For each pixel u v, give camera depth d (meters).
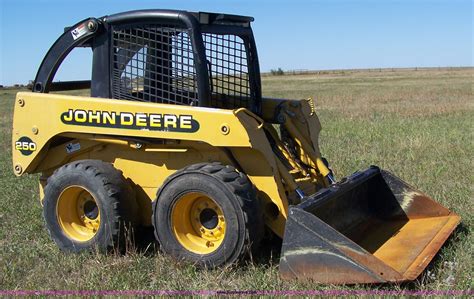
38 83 6.54
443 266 5.33
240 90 6.29
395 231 6.23
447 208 6.46
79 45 6.32
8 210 7.95
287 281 5.03
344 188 5.88
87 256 6.01
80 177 5.95
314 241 4.91
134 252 5.92
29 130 6.40
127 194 5.95
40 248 6.36
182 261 5.56
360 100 29.48
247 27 6.33
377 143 12.30
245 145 5.34
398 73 106.56
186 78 5.77
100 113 5.95
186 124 5.54
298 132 6.42
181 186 5.48
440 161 10.02
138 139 5.93
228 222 5.31
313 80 77.62
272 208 5.61
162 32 5.83
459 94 32.34
